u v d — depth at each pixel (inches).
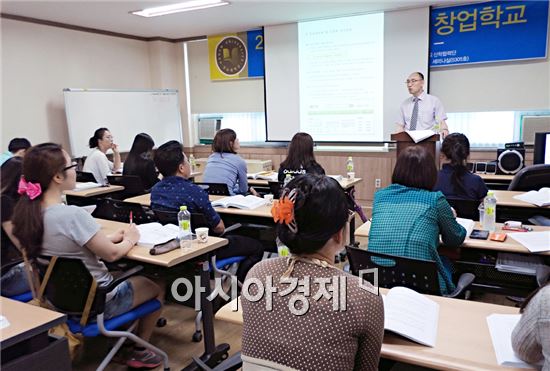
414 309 54.6
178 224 96.7
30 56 204.1
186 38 264.7
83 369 92.4
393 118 214.7
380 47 211.3
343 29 217.6
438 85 204.8
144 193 165.2
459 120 204.8
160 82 265.0
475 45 193.3
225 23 227.6
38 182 74.4
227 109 262.1
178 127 266.7
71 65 222.4
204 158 274.4
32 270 77.7
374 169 220.8
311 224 40.7
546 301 41.4
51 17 203.5
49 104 213.9
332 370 37.8
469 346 48.2
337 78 223.9
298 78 233.5
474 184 103.7
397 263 67.6
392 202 77.5
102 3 180.5
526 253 83.8
